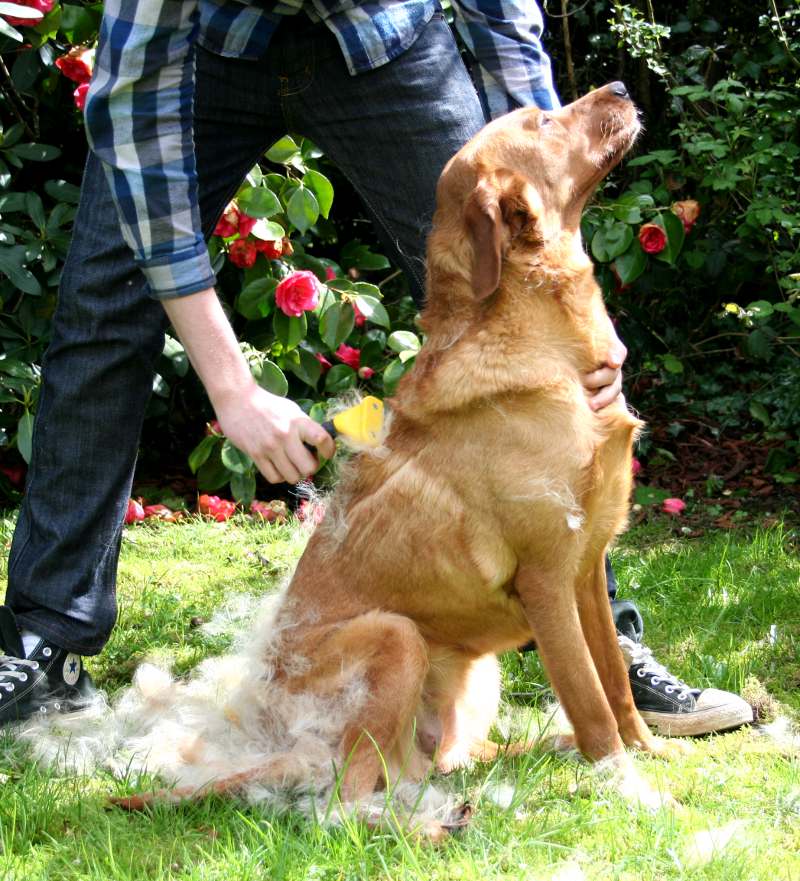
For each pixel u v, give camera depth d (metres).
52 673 3.22
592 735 2.73
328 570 2.94
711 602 3.97
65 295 3.06
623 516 2.94
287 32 2.95
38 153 4.99
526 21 3.27
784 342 5.75
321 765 2.67
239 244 4.91
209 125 3.04
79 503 3.18
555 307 2.79
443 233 2.89
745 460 5.67
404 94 2.98
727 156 5.60
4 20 4.69
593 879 2.25
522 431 2.71
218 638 3.74
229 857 2.28
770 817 2.53
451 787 2.73
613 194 6.50
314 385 5.25
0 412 5.06
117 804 2.58
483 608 2.84
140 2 2.50
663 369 6.17
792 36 5.85
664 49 6.49
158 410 5.39
